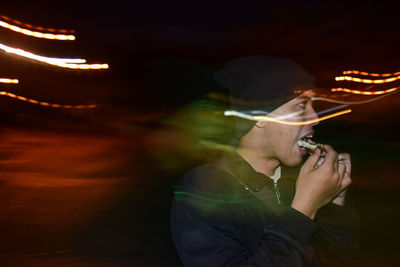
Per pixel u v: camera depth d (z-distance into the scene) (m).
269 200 2.13
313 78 2.08
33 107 18.56
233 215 2.07
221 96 2.19
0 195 8.23
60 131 16.75
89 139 15.38
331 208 2.21
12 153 12.73
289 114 2.07
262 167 2.16
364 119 14.38
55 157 12.16
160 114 18.44
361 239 5.93
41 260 5.45
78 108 18.88
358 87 19.64
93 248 5.82
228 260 1.99
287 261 1.89
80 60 24.86
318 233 2.21
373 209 7.15
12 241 6.04
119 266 5.31
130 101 20.45
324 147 2.07
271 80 2.03
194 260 2.03
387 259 5.31
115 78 24.55
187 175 2.18
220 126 12.45
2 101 18.45
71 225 6.67
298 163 2.11
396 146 11.88
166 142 13.50
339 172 2.01
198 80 23.41
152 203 7.81
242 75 2.05
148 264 5.36
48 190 8.63
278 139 2.08
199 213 2.06
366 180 8.82
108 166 10.91
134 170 10.41
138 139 14.97
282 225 1.95
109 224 6.73
